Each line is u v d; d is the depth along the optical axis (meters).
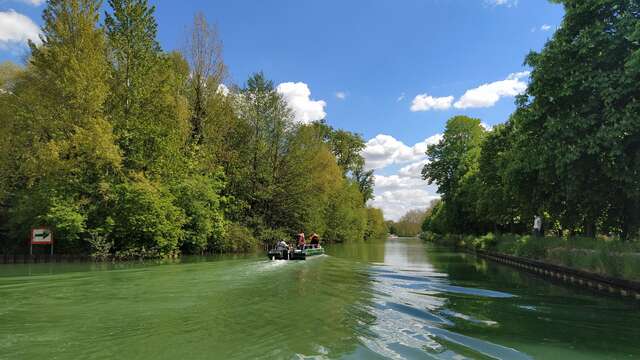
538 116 18.44
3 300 13.00
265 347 8.43
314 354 7.99
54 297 13.55
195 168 34.53
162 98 30.78
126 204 26.98
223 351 8.18
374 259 32.88
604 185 17.00
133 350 8.28
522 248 26.44
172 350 8.26
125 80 29.61
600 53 16.16
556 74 17.23
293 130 45.97
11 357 7.89
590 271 16.89
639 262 14.23
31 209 25.66
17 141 28.42
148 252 28.09
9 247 28.75
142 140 29.72
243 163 42.88
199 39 38.09
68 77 25.69
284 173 45.66
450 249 52.69
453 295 15.03
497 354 8.12
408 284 17.83
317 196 50.06
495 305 13.14
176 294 14.23
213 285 16.20
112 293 14.30
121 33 29.44
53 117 26.45
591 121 15.56
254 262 25.42
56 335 9.27
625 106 15.08
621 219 19.50
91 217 26.94
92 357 7.90
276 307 12.23
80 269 21.14
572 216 21.80
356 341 8.83
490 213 35.12
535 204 23.09
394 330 9.77
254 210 44.28
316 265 25.23
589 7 16.52
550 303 13.51
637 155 14.86
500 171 27.95
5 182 29.12
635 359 7.95
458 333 9.59
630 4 15.75
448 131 52.12
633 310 12.41
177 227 30.02
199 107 37.81
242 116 43.38
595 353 8.27
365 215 87.38
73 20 26.62
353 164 77.94
